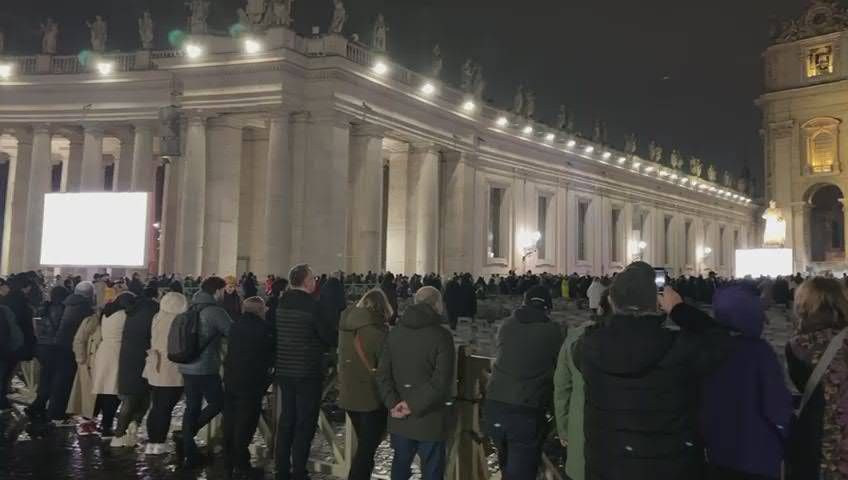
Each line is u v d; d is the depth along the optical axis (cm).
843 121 6306
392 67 3997
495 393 681
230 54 3556
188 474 916
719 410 501
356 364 770
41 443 1073
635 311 471
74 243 1989
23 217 4147
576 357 504
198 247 3659
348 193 3909
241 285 2800
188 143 3666
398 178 4422
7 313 1194
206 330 947
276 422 994
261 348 909
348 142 3709
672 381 452
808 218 6575
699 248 8206
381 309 797
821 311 500
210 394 965
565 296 3675
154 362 1005
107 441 1088
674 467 446
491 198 5162
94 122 3966
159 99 3862
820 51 6469
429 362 678
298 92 3594
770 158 6738
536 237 5206
